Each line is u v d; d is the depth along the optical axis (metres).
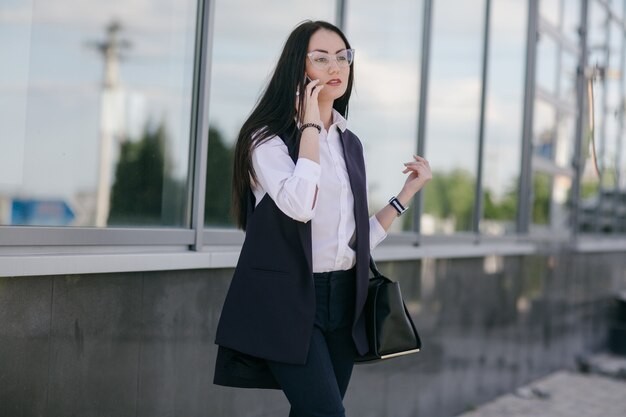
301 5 3.72
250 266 2.11
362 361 2.28
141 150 2.89
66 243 2.49
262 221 2.11
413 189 2.43
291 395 2.11
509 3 5.93
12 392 2.29
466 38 5.32
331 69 2.20
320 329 2.16
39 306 2.36
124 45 2.83
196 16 3.10
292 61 2.20
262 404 3.34
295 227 2.08
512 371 5.96
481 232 5.66
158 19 2.95
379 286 2.30
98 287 2.56
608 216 8.65
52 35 2.58
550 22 6.71
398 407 4.41
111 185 2.78
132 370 2.70
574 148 7.45
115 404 2.64
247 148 2.14
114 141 2.79
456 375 5.07
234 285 2.13
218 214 3.27
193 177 3.08
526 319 6.16
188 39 3.07
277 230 2.10
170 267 2.80
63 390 2.45
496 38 5.74
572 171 7.42
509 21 5.95
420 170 2.43
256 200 2.17
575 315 7.35
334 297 2.18
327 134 2.24
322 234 2.16
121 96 2.82
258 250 2.11
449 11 5.09
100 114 2.74
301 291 2.08
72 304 2.47
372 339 2.25
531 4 6.28
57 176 2.59
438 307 4.82
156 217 2.95
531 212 6.50
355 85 4.21
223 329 2.12
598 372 7.12
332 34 2.25
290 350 2.06
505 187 6.03
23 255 2.33
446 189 5.16
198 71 3.10
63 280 2.43
